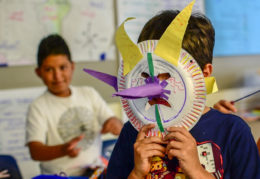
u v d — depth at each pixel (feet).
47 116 4.45
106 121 4.67
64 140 4.52
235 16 7.20
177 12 2.02
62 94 4.64
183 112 1.64
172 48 1.61
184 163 1.63
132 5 6.17
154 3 6.35
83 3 5.80
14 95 5.38
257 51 7.63
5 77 5.33
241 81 7.28
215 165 1.79
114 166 2.12
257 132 2.45
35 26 5.49
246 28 7.41
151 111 1.73
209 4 6.79
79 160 4.44
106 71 6.10
